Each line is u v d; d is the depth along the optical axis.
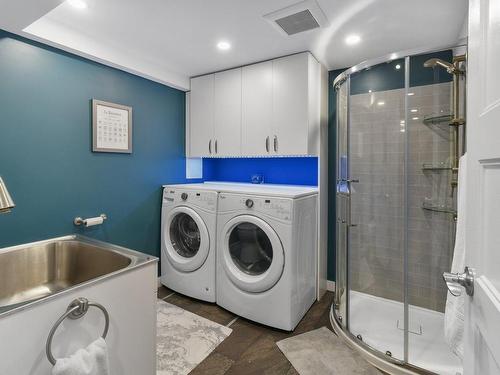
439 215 2.13
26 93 1.81
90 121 2.18
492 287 0.61
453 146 2.00
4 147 1.73
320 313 2.35
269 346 1.92
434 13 1.69
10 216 1.77
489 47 0.64
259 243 2.29
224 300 2.34
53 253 1.84
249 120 2.58
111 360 1.26
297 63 2.31
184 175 3.05
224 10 1.70
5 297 1.63
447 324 1.18
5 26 1.64
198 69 2.71
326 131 2.66
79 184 2.12
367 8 1.65
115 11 1.72
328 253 2.78
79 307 1.10
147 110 2.62
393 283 2.33
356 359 1.79
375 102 2.26
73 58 2.05
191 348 1.89
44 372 1.04
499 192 0.58
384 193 2.33
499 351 0.56
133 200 2.53
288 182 2.89
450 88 1.98
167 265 2.69
